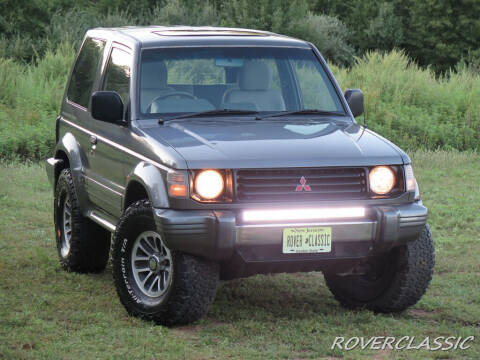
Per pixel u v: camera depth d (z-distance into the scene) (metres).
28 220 9.86
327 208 5.66
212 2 36.25
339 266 5.91
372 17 45.00
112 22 32.22
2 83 18.05
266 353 5.33
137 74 6.53
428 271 6.18
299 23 34.28
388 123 17.14
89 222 7.39
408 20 45.34
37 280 7.25
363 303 6.50
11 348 5.37
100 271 7.66
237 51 6.84
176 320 5.80
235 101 6.63
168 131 6.11
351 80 19.36
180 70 6.62
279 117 6.60
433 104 19.02
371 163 5.80
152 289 6.09
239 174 5.54
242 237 5.48
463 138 17.31
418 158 15.21
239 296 6.88
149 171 5.74
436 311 6.52
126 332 5.70
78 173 7.35
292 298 6.89
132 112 6.38
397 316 6.38
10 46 28.81
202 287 5.66
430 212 10.60
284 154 5.66
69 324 5.95
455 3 43.72
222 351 5.36
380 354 5.43
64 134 7.99
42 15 31.50
